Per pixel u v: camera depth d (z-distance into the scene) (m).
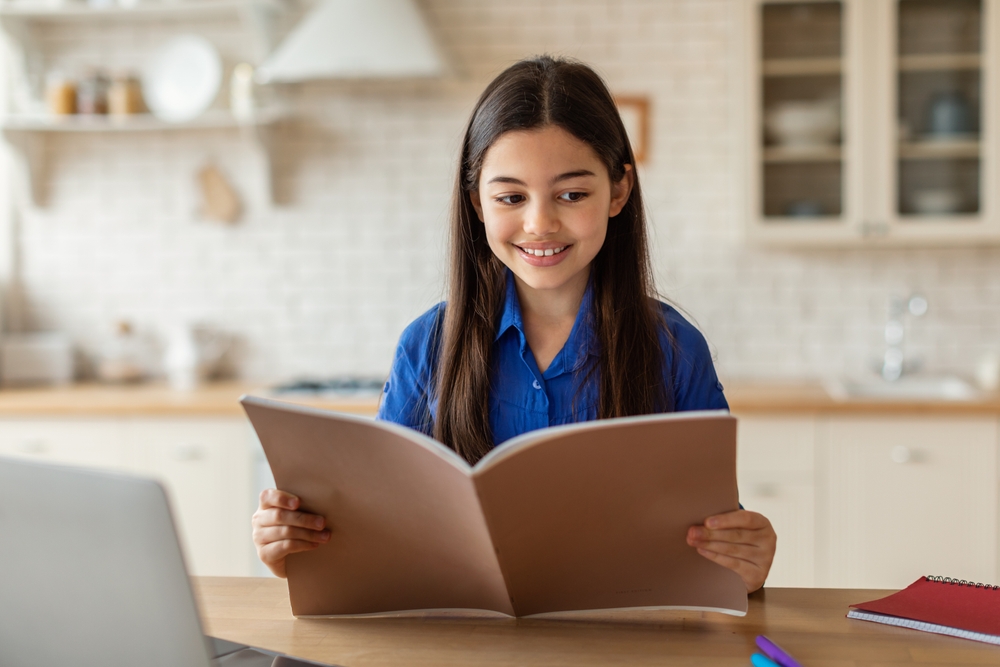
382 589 1.08
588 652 0.98
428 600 1.08
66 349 3.47
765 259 3.37
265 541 1.04
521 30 3.37
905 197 3.06
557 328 1.31
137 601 0.81
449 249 1.34
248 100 3.35
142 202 3.56
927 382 3.23
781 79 3.09
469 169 1.26
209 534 3.01
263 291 3.55
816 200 3.10
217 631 1.06
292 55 3.13
